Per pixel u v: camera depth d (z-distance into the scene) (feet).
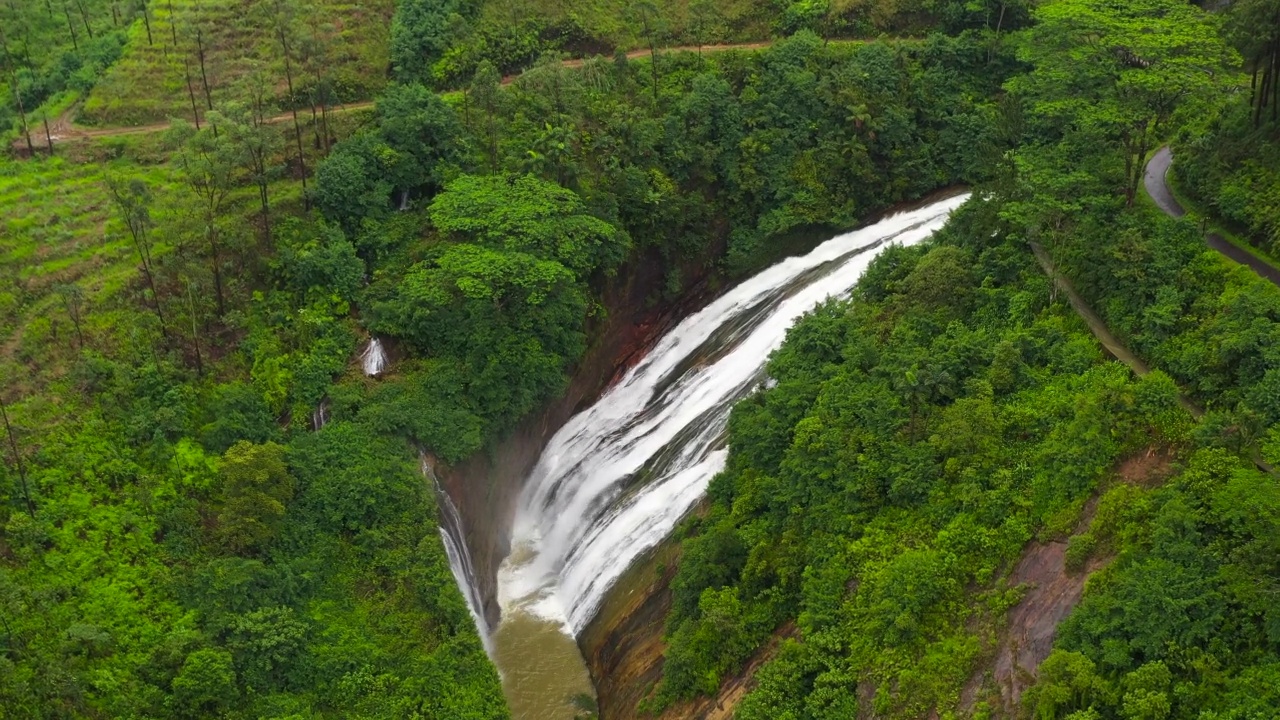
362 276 204.13
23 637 139.13
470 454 189.06
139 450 166.61
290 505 169.99
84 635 140.26
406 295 197.67
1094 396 146.82
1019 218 178.40
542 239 202.08
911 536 148.25
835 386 172.96
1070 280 173.27
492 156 228.63
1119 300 162.20
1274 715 105.91
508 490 203.31
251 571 156.87
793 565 155.43
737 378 209.26
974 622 135.64
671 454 200.75
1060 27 187.11
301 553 166.50
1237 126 188.14
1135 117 171.01
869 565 147.02
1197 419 140.97
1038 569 136.15
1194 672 113.91
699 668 152.76
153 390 173.37
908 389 161.38
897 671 135.13
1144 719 111.34
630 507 195.31
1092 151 189.98
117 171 216.95
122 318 180.45
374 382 192.13
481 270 193.77
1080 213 176.65
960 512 146.20
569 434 219.20
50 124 231.71
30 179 211.00
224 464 165.68
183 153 203.62
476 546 189.78
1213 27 187.42
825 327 187.42
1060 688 116.67
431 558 169.37
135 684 141.08
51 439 161.68
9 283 181.57
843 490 157.38
